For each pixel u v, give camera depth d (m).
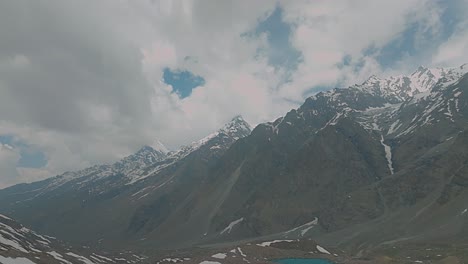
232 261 195.38
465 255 198.88
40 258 170.00
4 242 175.62
